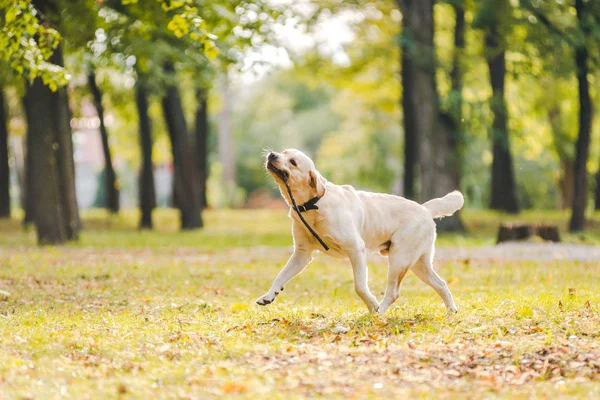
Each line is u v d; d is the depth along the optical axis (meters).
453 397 6.30
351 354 7.59
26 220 31.97
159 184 74.62
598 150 42.84
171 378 6.82
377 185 50.56
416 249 9.60
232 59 22.11
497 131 27.48
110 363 7.32
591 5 24.83
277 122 74.50
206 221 37.16
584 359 7.26
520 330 8.50
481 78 33.09
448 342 8.05
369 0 28.67
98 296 12.04
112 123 48.59
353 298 12.05
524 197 48.94
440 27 30.41
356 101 51.06
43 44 13.75
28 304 11.21
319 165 60.28
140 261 17.58
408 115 32.38
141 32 19.12
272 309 10.44
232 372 6.99
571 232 26.42
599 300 10.55
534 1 25.00
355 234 9.10
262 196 66.31
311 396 6.37
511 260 17.92
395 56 32.44
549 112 37.59
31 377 6.78
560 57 25.45
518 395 6.37
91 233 29.11
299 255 9.38
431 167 26.89
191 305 10.95
